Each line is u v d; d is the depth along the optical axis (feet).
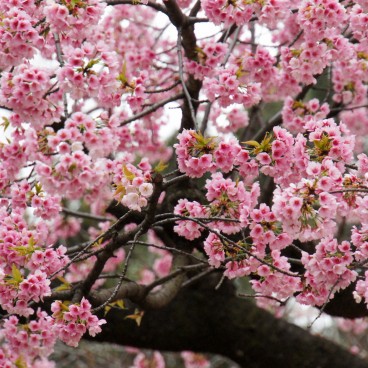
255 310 35.14
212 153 21.07
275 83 29.99
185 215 22.15
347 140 21.31
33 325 23.54
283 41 34.68
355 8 27.32
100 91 22.98
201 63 29.35
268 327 34.96
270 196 32.01
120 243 23.53
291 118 30.60
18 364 23.75
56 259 22.49
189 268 27.71
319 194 19.62
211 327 34.27
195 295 34.19
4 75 22.98
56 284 29.68
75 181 20.33
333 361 35.17
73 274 34.30
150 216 22.03
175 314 33.55
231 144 21.04
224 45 29.25
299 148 20.99
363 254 21.24
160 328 33.09
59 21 23.70
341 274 21.39
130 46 34.71
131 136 32.30
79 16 23.86
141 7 37.60
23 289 21.54
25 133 23.22
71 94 22.71
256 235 21.35
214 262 21.86
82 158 20.08
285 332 35.22
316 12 25.54
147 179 21.08
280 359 34.88
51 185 20.27
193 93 29.68
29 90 22.56
